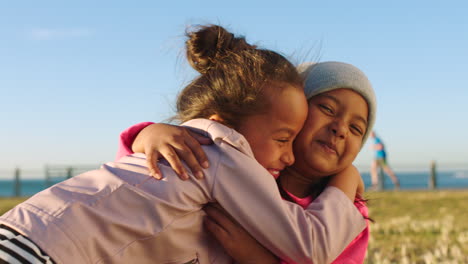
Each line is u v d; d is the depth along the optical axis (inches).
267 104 73.7
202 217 70.6
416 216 302.4
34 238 58.2
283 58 80.4
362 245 85.0
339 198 77.0
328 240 70.2
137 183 65.6
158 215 64.2
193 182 66.7
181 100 84.9
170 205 64.4
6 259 56.4
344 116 83.5
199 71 83.7
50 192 64.3
